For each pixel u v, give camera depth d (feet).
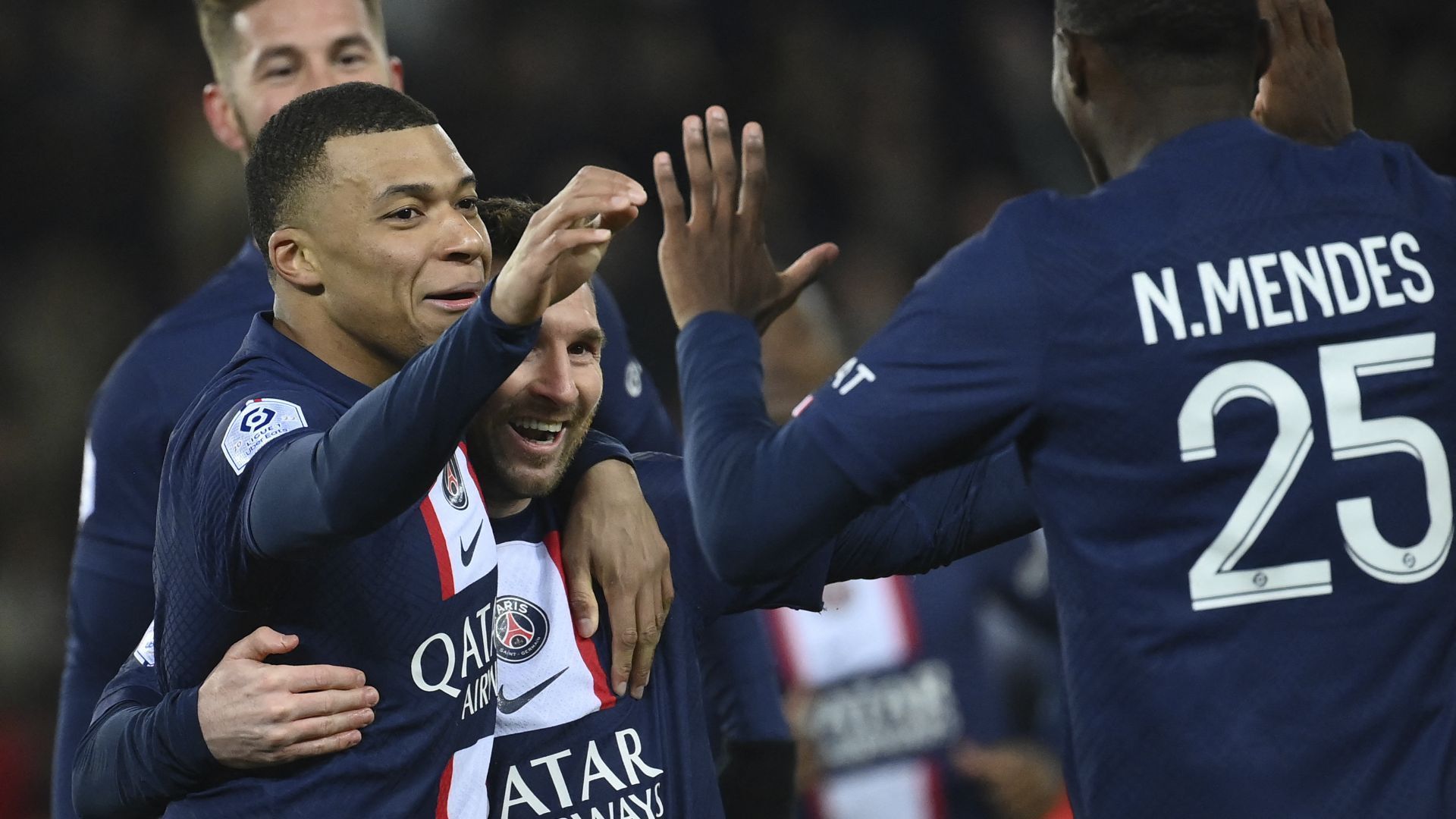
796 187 108.88
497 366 22.57
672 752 29.86
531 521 29.76
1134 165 25.77
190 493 25.14
